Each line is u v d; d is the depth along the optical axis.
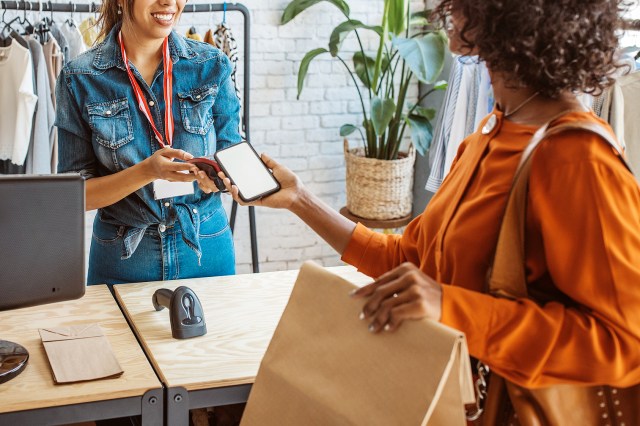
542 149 1.15
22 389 1.63
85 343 1.83
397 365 1.13
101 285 2.25
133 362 1.78
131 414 1.67
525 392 1.18
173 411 1.69
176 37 2.41
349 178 4.34
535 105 1.22
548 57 1.13
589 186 1.10
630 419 1.18
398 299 1.12
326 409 1.21
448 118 3.70
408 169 4.28
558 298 1.19
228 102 2.51
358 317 1.21
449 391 1.11
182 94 2.39
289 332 1.30
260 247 4.62
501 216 1.20
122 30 2.35
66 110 2.34
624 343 1.09
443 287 1.12
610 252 1.09
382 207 4.27
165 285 2.26
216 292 2.22
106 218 2.40
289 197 1.69
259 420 1.31
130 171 2.16
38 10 3.56
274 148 4.53
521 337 1.10
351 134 4.66
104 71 2.33
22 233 1.63
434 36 4.00
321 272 1.28
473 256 1.23
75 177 1.67
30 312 2.03
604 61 1.16
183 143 2.40
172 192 2.27
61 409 1.61
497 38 1.15
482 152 1.28
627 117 2.94
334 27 4.49
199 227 2.42
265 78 4.42
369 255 1.56
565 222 1.12
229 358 1.82
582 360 1.10
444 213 1.33
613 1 1.16
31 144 3.62
